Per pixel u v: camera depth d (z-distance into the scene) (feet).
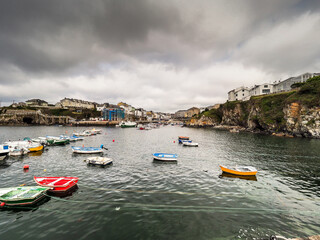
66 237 36.47
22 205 49.03
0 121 504.02
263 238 37.01
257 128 318.45
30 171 82.02
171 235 37.50
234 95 502.79
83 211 46.73
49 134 276.21
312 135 212.02
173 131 389.80
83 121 591.78
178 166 94.22
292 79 357.41
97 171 82.33
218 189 63.21
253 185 67.62
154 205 50.47
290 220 44.29
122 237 36.63
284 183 70.28
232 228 40.42
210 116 533.96
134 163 98.78
